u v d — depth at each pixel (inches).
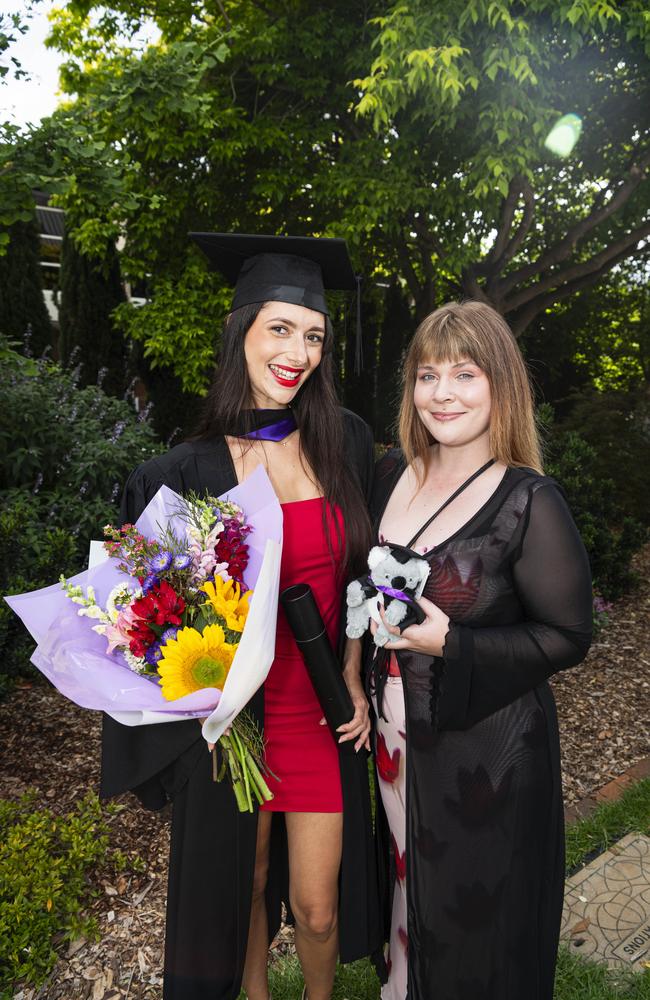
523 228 320.2
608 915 89.2
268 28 266.7
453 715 56.7
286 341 65.9
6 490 191.9
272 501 61.3
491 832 58.5
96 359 421.1
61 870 94.5
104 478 197.2
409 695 60.4
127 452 211.9
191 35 290.5
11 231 407.5
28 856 96.2
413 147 265.6
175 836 63.9
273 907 75.4
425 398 59.4
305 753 66.2
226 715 53.7
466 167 262.4
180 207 288.4
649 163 311.7
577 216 390.0
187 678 53.1
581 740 135.3
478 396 58.3
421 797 60.2
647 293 465.1
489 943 59.5
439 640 55.7
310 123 285.7
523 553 56.9
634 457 295.6
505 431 59.2
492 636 56.0
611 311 479.2
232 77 276.8
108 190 148.9
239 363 68.5
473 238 311.6
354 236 260.4
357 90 273.1
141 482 66.1
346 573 68.5
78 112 144.7
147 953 86.2
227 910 64.0
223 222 311.9
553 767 60.5
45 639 56.4
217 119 265.6
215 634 54.4
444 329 58.5
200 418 70.9
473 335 57.7
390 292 516.7
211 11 300.4
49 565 149.3
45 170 137.5
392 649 59.5
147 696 52.6
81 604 57.7
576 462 211.2
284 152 273.9
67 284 421.1
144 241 294.4
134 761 60.2
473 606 57.6
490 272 331.9
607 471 294.0
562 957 82.1
